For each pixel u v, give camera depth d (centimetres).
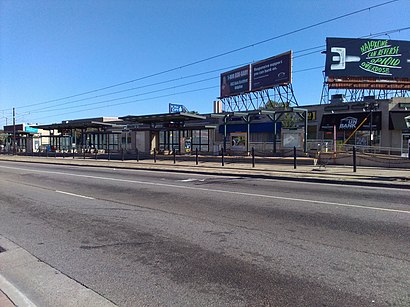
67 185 1429
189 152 3419
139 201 1002
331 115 3228
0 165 2909
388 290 395
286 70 3697
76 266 495
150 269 476
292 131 2662
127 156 3781
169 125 3456
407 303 365
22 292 414
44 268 491
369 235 609
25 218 809
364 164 2048
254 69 4153
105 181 1553
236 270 464
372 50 3553
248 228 673
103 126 4366
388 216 750
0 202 1034
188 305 373
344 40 3553
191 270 469
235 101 4681
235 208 867
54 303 386
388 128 2944
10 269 490
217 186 1301
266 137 3684
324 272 450
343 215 766
